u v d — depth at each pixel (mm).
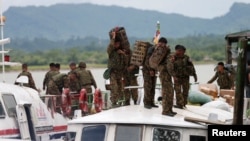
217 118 21328
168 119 20781
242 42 19906
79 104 29891
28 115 24781
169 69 22078
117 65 24953
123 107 23312
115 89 25047
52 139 26422
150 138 20219
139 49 23391
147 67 23156
